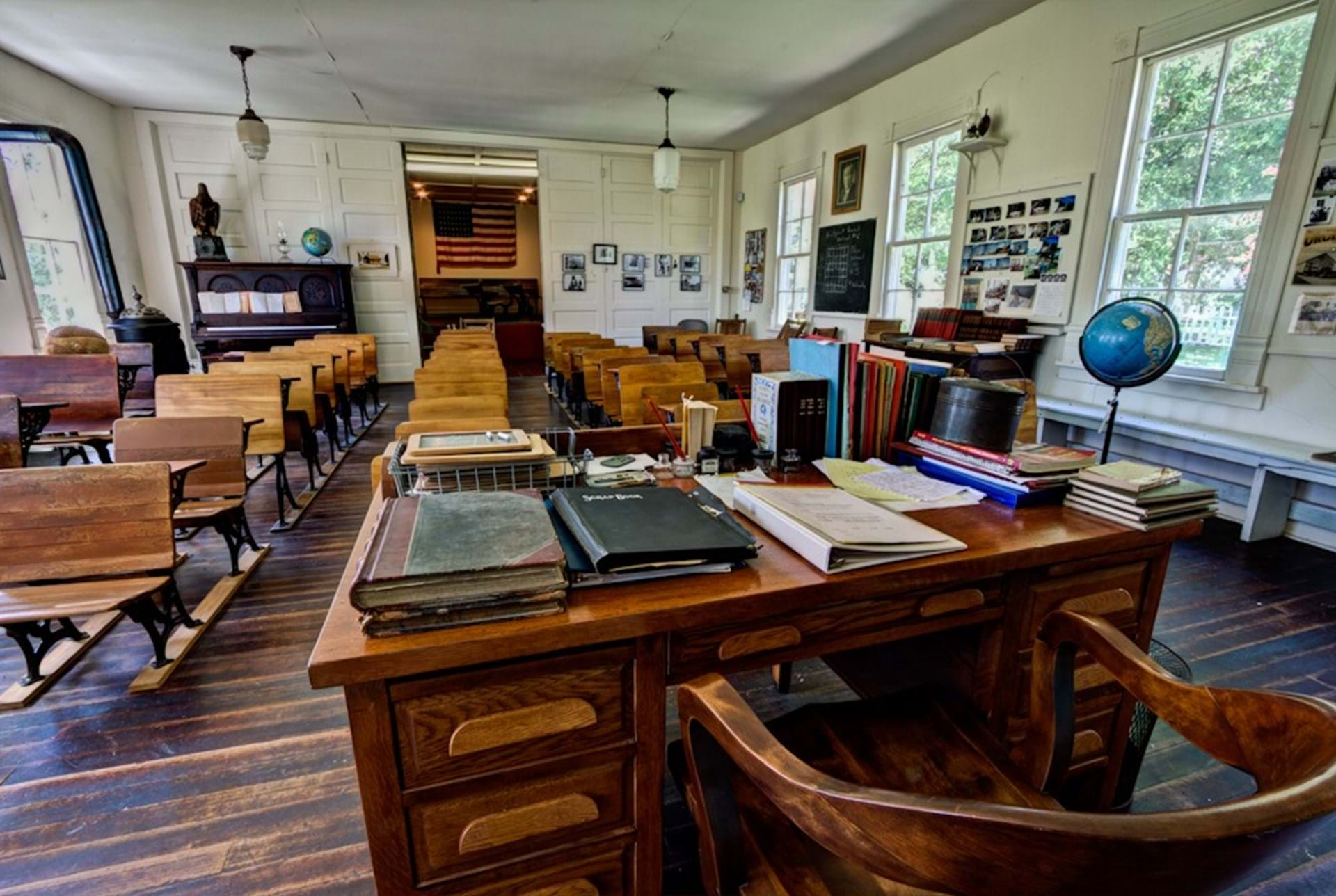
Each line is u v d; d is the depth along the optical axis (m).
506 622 0.77
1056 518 1.16
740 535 0.94
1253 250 3.06
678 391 3.06
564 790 0.87
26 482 1.85
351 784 1.53
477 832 0.84
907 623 1.00
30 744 1.65
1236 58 3.07
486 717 0.80
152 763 1.58
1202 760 1.63
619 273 8.47
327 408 4.18
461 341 5.57
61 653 2.01
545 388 7.55
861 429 1.52
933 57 4.95
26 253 5.00
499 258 12.98
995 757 0.98
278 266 6.61
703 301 8.95
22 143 4.99
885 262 5.73
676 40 4.62
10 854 1.33
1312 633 2.19
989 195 4.44
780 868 0.79
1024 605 1.09
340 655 0.70
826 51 4.83
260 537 3.06
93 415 3.56
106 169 6.23
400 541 0.81
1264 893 1.26
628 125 7.12
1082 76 3.76
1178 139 3.36
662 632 0.82
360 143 7.21
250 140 5.28
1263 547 2.92
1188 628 2.22
